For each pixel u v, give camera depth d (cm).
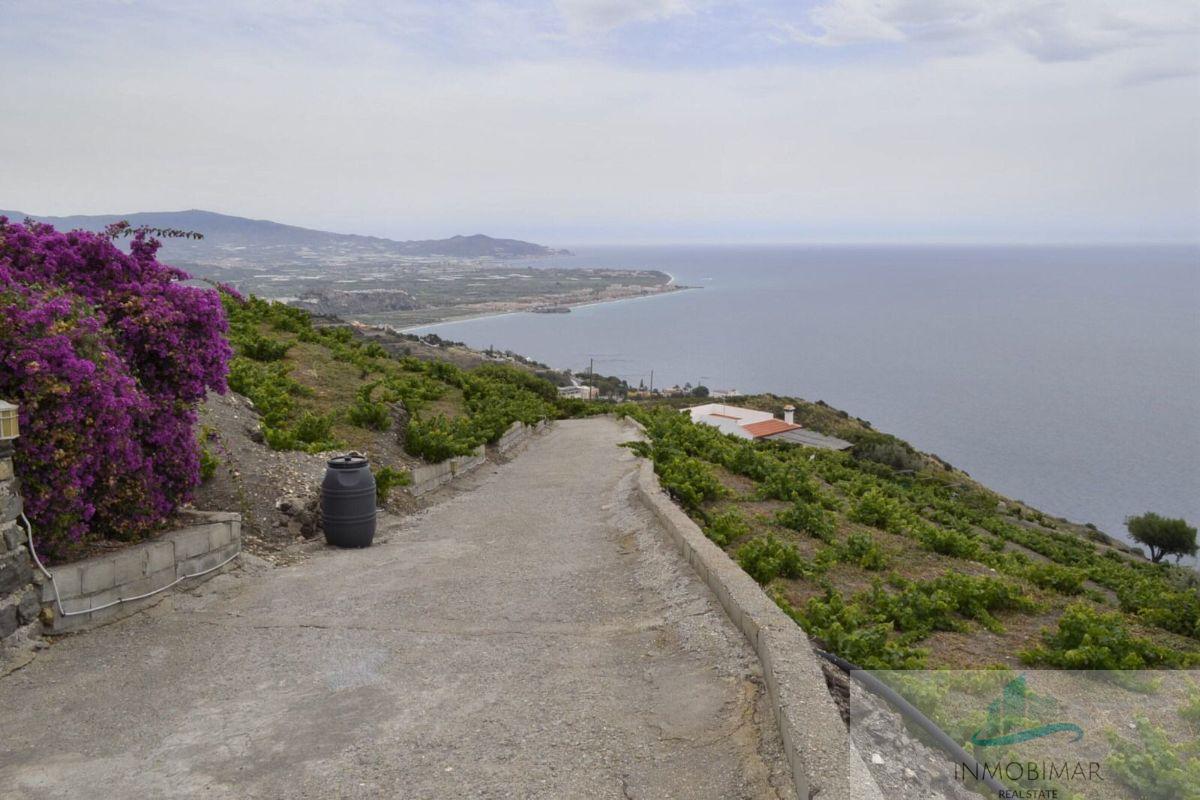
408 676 582
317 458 1266
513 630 684
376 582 848
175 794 426
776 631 541
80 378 661
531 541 1046
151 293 828
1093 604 996
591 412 3744
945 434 14588
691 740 461
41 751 477
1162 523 4547
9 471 613
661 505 1060
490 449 2005
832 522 1210
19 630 617
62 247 806
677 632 639
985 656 671
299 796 420
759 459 1655
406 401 1830
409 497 1332
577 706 520
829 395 18762
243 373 1571
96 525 737
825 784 346
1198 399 19100
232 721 512
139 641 658
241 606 759
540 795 413
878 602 785
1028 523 3347
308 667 603
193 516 868
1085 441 14150
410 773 441
